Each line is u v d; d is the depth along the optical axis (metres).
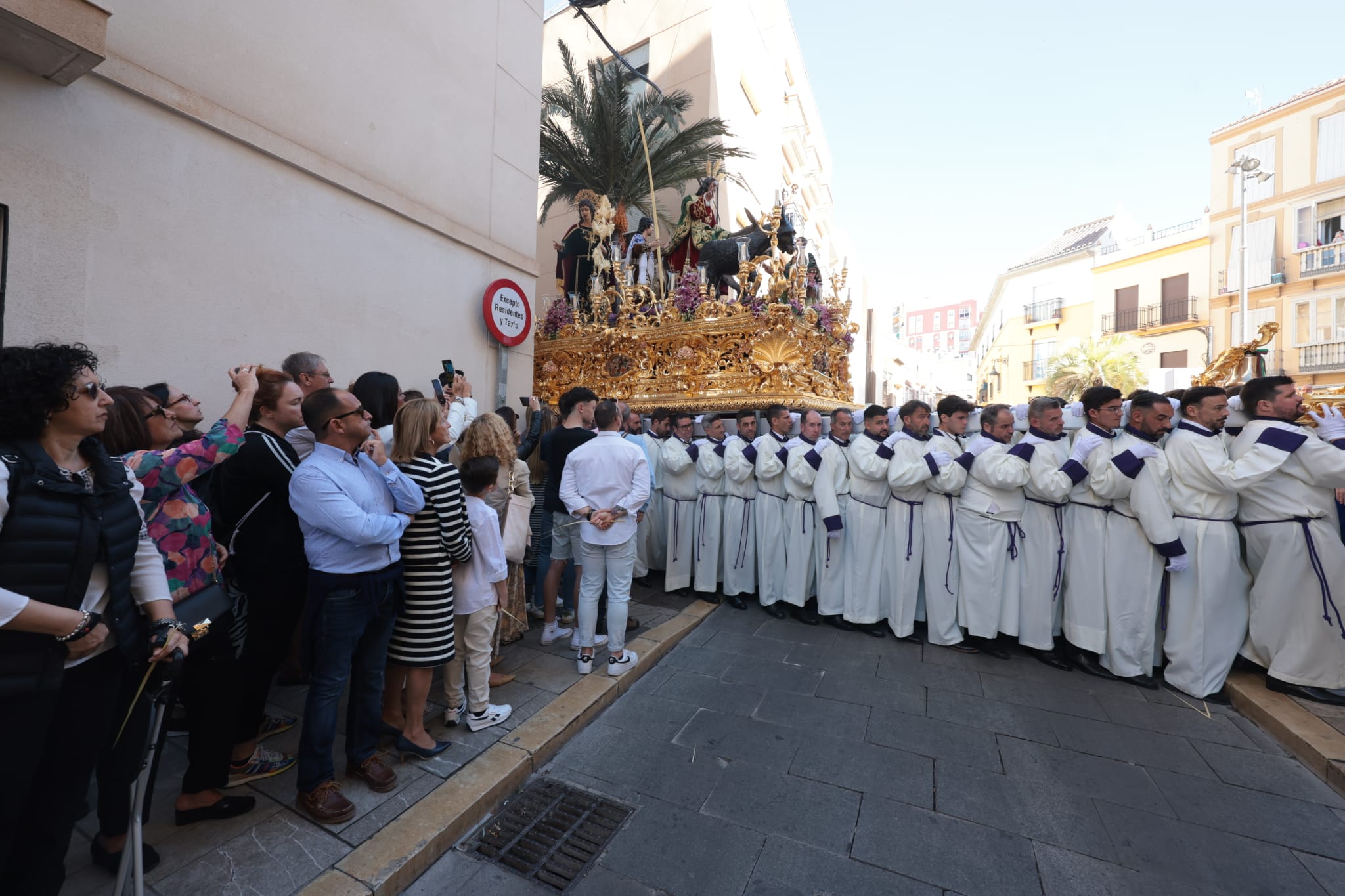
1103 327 31.92
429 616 2.76
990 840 2.46
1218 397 3.79
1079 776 2.92
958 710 3.61
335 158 4.41
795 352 6.57
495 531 3.10
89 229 3.07
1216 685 3.76
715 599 5.84
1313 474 3.52
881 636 4.91
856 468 4.93
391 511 2.60
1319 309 23.08
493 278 6.00
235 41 3.74
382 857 2.17
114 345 3.18
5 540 1.48
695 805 2.68
